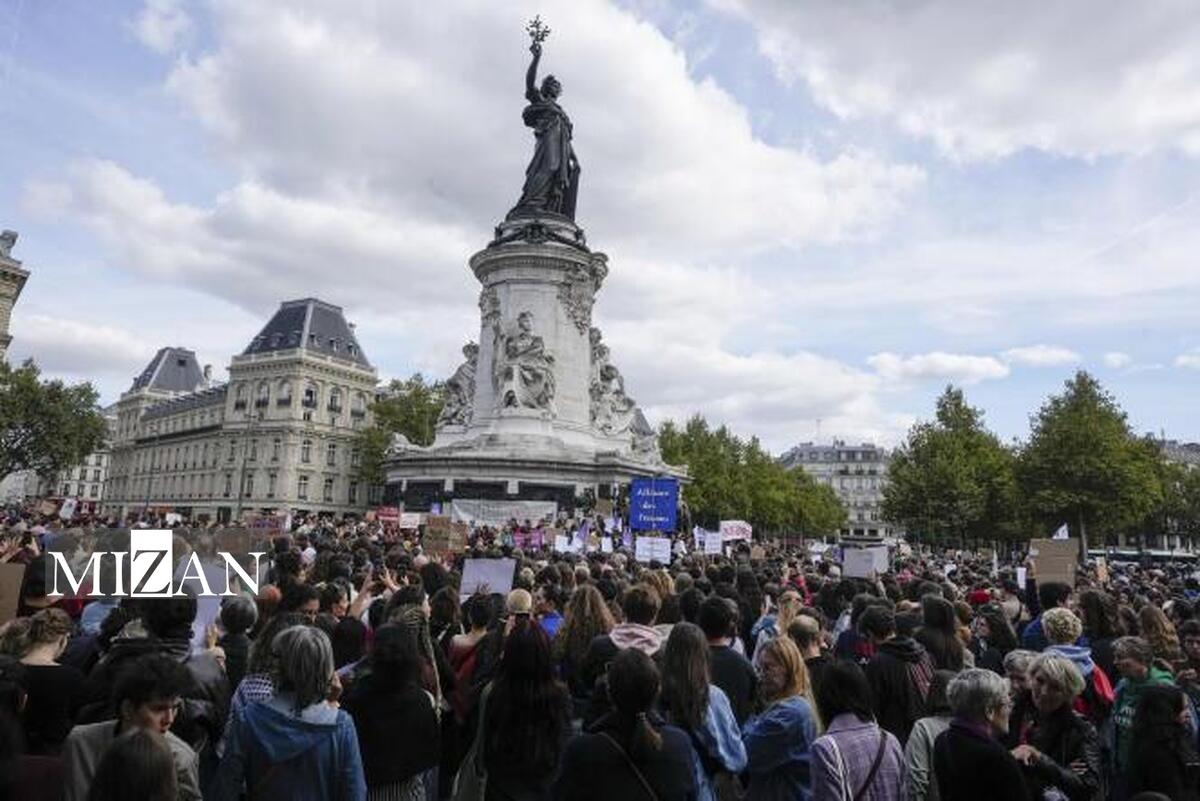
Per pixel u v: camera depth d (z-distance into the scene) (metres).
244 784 5.15
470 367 49.16
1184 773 5.95
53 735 5.45
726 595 11.28
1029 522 68.19
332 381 111.06
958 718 5.57
